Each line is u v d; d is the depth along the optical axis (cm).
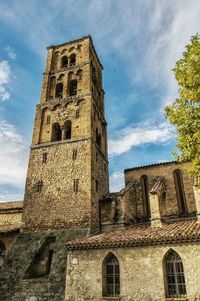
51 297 1945
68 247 2006
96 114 3462
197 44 1398
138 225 2556
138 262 1794
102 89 4116
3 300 2042
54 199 2691
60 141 3041
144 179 3083
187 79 1386
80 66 3625
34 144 3128
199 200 2141
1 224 3034
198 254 1677
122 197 2670
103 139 3600
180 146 1398
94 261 1908
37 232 2552
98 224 2628
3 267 2261
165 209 2745
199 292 1584
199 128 1343
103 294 1788
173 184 2862
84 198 2589
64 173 2814
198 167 1315
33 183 2864
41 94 3547
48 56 3969
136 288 1722
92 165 2823
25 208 2736
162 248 1777
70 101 3300
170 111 1436
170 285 1700
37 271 2228
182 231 1845
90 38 3944
